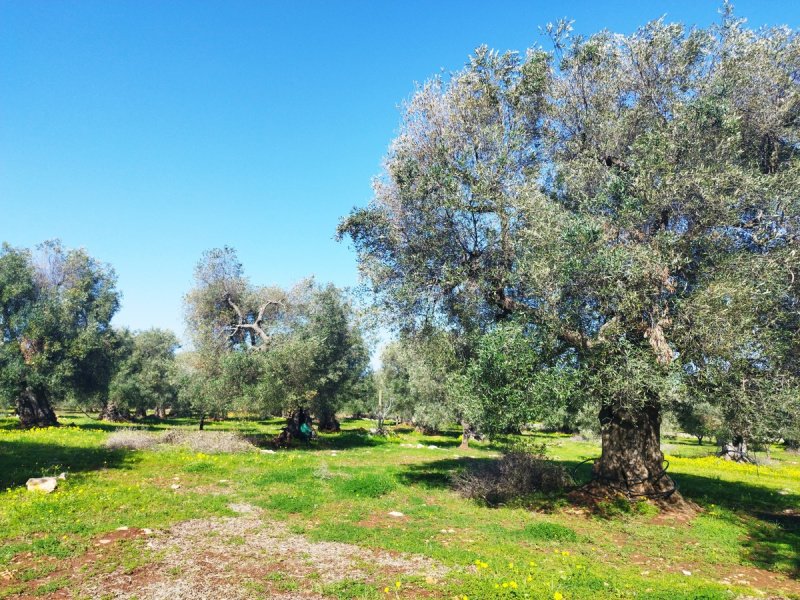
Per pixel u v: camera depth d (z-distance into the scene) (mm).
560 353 11711
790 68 12398
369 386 38562
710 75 12719
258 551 8078
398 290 13938
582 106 14141
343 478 15625
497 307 13992
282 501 11695
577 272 10414
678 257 10141
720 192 10570
